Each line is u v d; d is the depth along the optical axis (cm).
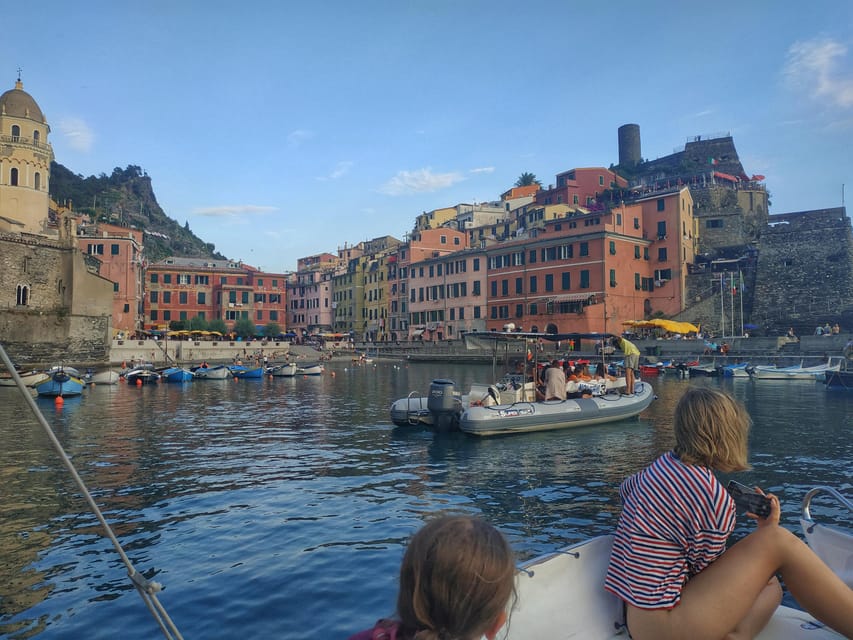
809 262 5447
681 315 5738
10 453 1459
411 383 3919
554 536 830
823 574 274
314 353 7306
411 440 1622
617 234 5641
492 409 1617
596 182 7944
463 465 1295
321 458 1384
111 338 5194
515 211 8262
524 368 1811
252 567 721
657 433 1695
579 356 4847
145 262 8544
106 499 1034
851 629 268
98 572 716
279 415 2233
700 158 8481
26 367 3862
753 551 282
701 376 4197
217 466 1302
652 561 292
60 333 4700
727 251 6306
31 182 6034
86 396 3056
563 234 5925
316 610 608
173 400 2844
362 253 10888
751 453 1407
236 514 941
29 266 4622
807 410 2253
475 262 7031
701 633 275
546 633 317
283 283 9494
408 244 8275
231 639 553
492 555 171
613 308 5581
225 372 4422
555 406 1714
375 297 9288
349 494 1060
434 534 175
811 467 1249
